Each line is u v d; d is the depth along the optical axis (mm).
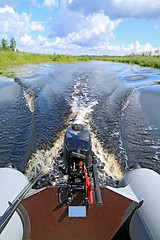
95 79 15859
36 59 39562
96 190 1622
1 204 1622
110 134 5090
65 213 1896
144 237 1567
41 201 1994
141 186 2070
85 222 1833
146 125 6105
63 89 10898
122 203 1957
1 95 9188
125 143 4738
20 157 3898
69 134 2227
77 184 1813
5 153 4043
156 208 1713
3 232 1499
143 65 42062
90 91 10625
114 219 1838
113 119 6281
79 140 2094
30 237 1732
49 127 5324
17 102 8023
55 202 1984
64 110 6945
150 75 21375
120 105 8031
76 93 9914
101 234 1761
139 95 10492
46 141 4445
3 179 1981
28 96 9039
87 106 7570
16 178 2125
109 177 3221
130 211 1874
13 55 32250
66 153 2029
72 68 26531
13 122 5836
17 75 16703
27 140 4617
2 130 5223
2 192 1768
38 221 1830
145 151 4457
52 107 7297
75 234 1747
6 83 12391
